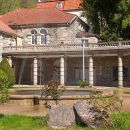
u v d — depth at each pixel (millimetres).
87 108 15922
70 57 59031
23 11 67938
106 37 60656
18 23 64125
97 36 63219
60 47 56656
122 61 56750
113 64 59875
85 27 67500
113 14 60531
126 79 58812
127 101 28484
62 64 56688
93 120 15523
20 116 18859
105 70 60469
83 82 47062
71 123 16000
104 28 61219
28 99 26094
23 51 57969
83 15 68500
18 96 26156
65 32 62312
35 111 22500
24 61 63312
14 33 61375
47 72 63562
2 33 58250
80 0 77312
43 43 63594
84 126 15750
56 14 64938
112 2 60688
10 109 23625
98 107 15805
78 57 58812
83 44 55125
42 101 25500
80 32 64375
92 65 55469
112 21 60375
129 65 58625
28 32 64000
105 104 16094
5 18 66750
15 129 15133
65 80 60750
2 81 19250
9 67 49969
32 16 65688
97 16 64875
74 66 61750
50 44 58844
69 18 62812
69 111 16312
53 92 24188
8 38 60219
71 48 55969
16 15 66938
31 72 63656
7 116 18797
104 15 63500
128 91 41062
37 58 58375
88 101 16453
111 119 15812
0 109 23609
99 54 54625
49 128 15438
